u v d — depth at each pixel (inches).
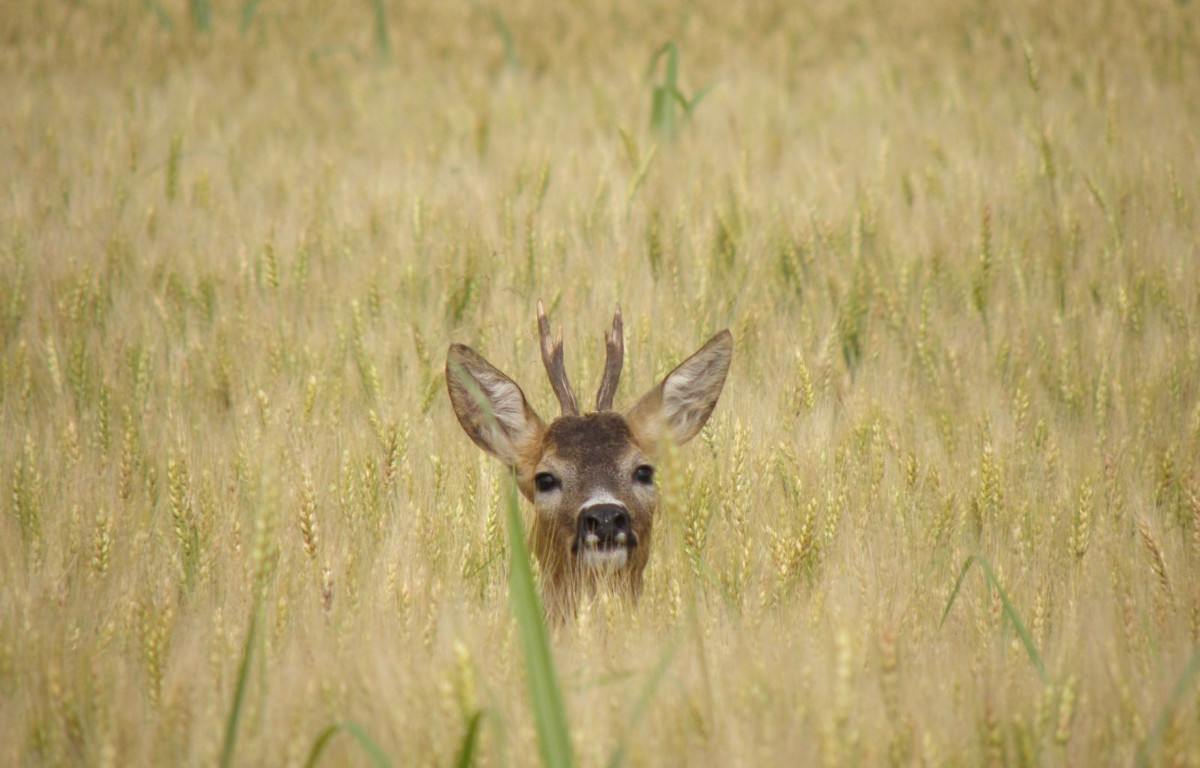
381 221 657.0
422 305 583.8
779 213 662.5
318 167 813.2
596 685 263.1
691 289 568.1
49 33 1172.5
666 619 335.9
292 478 399.5
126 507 382.0
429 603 322.7
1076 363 500.4
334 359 514.3
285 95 1075.3
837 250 614.5
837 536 378.0
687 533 361.1
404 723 250.2
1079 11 1221.1
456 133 907.4
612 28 1446.9
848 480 409.4
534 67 1269.7
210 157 844.6
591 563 363.9
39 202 688.4
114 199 695.1
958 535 377.1
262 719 259.6
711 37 1364.4
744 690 264.7
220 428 464.4
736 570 358.3
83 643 302.8
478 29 1460.4
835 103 1008.9
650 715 262.4
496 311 555.8
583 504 377.1
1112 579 335.9
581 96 1071.6
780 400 460.4
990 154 798.5
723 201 669.3
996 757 245.1
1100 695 269.6
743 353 514.3
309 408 443.8
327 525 374.3
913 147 834.2
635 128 934.4
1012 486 408.8
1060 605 339.9
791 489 398.6
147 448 421.4
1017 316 558.6
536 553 399.5
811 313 557.3
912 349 538.3
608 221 657.0
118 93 1016.2
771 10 1533.0
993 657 298.8
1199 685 268.8
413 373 487.5
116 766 245.3
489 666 282.8
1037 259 612.1
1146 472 417.1
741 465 381.1
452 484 399.5
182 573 350.0
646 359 502.9
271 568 339.3
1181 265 574.2
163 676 282.5
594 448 391.9
